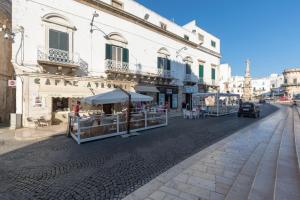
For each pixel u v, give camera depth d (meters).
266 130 10.80
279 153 6.25
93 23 15.45
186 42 25.31
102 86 15.74
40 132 10.44
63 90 13.14
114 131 10.21
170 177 4.59
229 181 4.34
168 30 23.12
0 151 7.02
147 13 20.38
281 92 70.50
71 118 9.70
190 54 26.33
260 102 53.81
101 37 16.03
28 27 12.20
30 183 4.42
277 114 20.72
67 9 13.92
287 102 53.72
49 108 12.82
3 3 13.46
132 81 17.91
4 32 12.95
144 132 10.73
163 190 3.96
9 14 14.09
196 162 5.61
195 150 7.05
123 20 17.77
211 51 30.22
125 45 17.97
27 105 11.98
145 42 19.97
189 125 13.27
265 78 91.38
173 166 5.37
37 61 12.26
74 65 13.48
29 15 12.23
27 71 12.19
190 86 26.02
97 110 15.51
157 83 21.28
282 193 3.59
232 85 78.56
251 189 3.84
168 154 6.57
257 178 4.39
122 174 4.91
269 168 5.02
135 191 3.95
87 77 14.76
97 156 6.41
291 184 3.98
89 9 15.21
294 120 15.05
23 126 11.97
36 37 12.49
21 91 11.99
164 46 22.27
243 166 5.25
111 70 15.91
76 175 4.86
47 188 4.18
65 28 13.77
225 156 6.14
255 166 5.24
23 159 6.12
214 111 21.25
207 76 29.70
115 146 7.73
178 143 8.12
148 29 20.31
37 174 4.93
